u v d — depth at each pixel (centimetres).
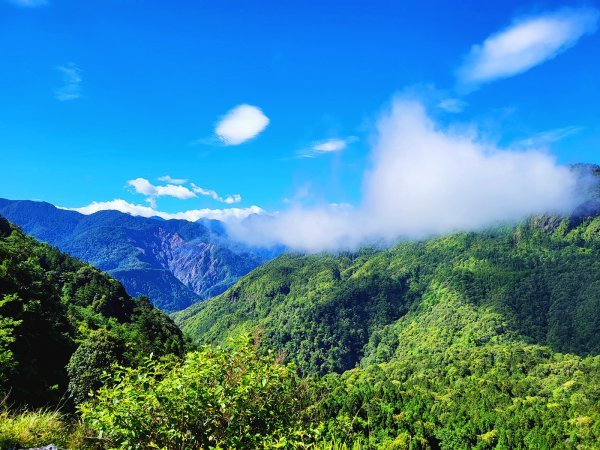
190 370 688
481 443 7812
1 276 5319
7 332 1877
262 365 751
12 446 693
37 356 4106
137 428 623
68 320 6556
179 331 11362
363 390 10294
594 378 12950
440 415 9544
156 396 639
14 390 1895
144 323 8869
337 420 785
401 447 6512
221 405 640
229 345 757
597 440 7600
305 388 841
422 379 16038
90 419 684
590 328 19525
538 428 8231
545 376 14550
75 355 3272
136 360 3272
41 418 852
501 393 12056
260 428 697
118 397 679
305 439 709
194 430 639
